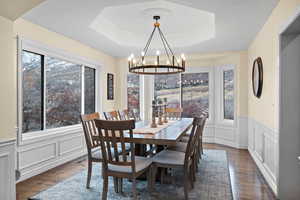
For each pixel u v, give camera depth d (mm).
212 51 5125
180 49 4922
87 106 4836
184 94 6086
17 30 3008
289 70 2457
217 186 2857
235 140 5199
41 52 3506
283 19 2363
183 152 2965
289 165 2475
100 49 4949
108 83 5504
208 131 5859
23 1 1894
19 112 3027
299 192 2455
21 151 3090
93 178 3176
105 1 2594
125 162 2273
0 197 1957
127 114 4340
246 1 2527
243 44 4504
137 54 5445
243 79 5016
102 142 2316
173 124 3701
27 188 2832
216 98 5758
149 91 6148
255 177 3225
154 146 3891
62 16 3021
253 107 4273
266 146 3191
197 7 2691
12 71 2109
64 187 2848
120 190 2658
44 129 3650
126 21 3941
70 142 4148
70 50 4078
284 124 2480
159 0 3010
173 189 2771
